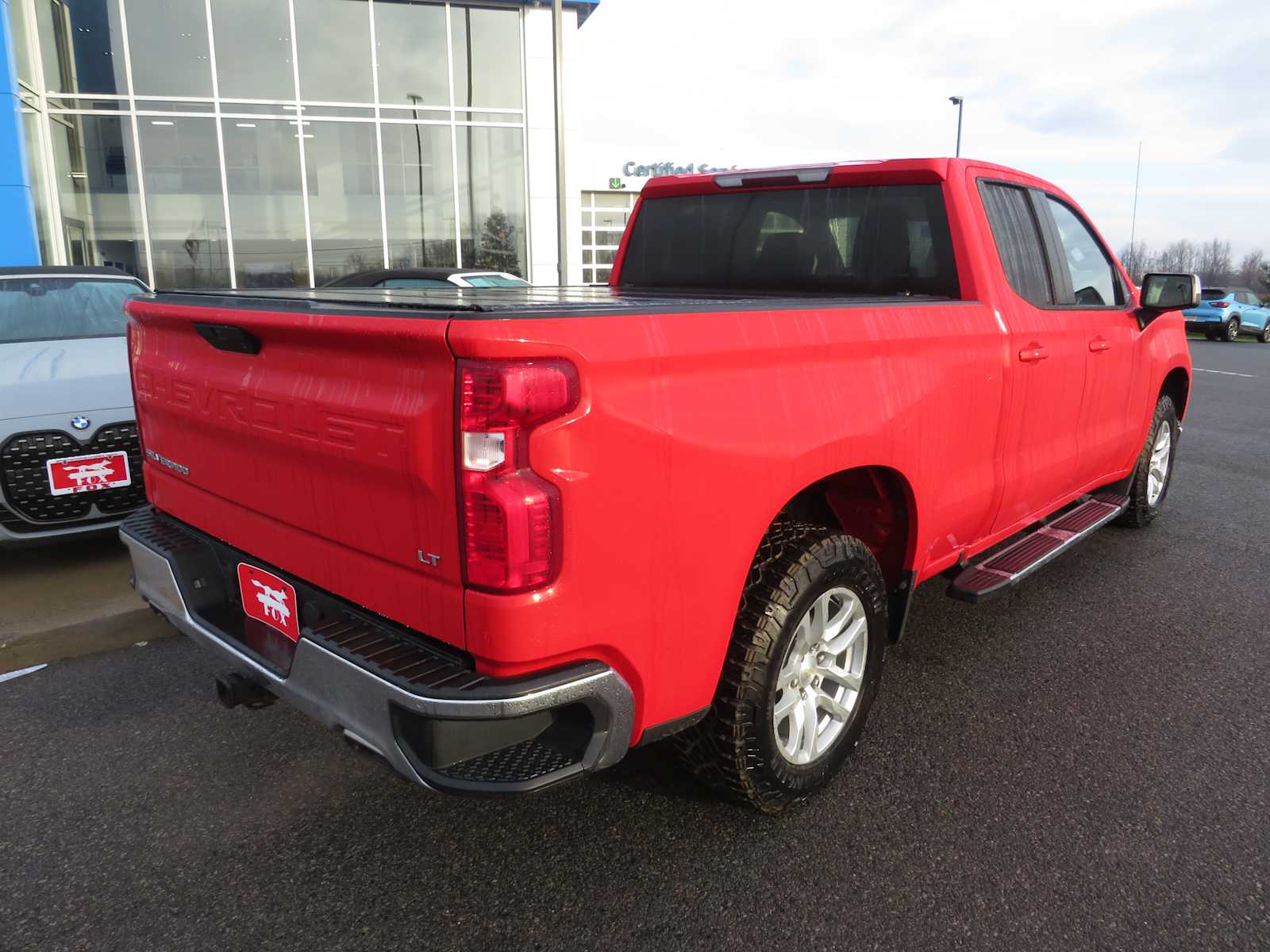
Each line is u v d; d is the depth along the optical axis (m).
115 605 4.38
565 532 1.86
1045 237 3.86
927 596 4.64
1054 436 3.91
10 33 14.36
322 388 2.12
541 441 1.82
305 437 2.18
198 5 16.33
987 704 3.45
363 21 17.30
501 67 18.31
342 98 17.45
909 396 2.82
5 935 2.23
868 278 3.53
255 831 2.66
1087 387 4.11
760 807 2.63
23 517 4.40
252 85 16.88
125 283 6.34
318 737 3.19
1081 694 3.53
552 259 19.38
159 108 16.48
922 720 3.31
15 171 14.61
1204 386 15.04
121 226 16.67
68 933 2.24
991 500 3.47
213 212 17.09
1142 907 2.33
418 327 1.83
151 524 2.95
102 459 4.53
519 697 1.86
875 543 3.13
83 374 4.77
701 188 3.95
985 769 2.99
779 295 3.57
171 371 2.71
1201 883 2.42
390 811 2.76
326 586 2.25
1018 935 2.23
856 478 3.02
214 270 17.30
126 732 3.22
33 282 6.00
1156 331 4.91
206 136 16.81
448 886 2.41
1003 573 3.52
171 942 2.21
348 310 2.01
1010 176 3.67
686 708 2.27
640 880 2.44
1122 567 5.05
